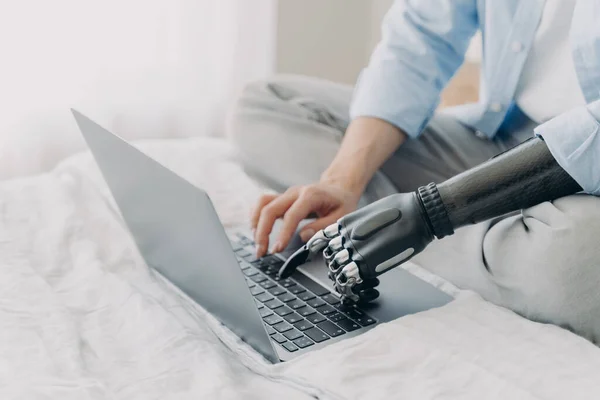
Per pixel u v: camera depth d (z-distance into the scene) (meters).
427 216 0.76
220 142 1.48
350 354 0.67
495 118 1.14
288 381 0.66
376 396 0.61
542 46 1.06
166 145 1.40
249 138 1.19
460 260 0.86
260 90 1.23
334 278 0.78
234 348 0.75
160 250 0.88
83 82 1.89
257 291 0.83
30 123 1.83
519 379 0.63
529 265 0.77
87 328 0.77
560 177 0.77
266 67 2.13
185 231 0.75
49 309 0.79
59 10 1.81
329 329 0.75
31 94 1.82
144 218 0.87
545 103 1.08
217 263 0.71
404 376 0.65
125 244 0.98
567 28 1.03
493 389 0.62
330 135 1.17
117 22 1.90
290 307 0.80
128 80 1.96
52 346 0.72
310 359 0.68
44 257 0.93
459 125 1.20
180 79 2.02
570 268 0.73
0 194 1.09
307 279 0.87
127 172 0.83
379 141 1.08
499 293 0.81
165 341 0.73
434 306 0.80
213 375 0.67
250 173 1.21
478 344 0.69
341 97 1.23
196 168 1.27
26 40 1.79
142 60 1.96
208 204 0.65
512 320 0.74
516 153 0.78
